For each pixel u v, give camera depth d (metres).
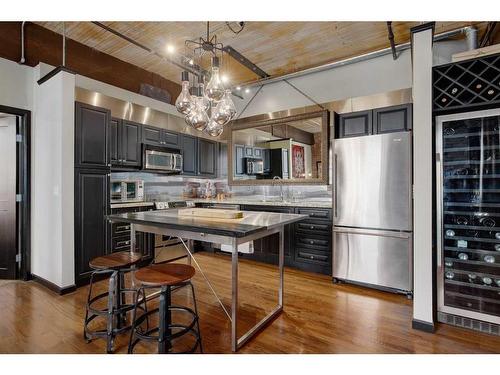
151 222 1.97
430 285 2.09
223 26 3.05
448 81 2.20
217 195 5.20
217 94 2.41
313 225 3.50
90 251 3.08
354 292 2.90
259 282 3.20
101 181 3.22
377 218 2.94
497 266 2.15
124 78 4.04
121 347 1.90
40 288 2.96
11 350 1.84
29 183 3.21
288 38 3.30
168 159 4.29
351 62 3.74
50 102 2.97
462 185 2.35
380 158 2.93
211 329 2.15
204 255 4.45
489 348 1.88
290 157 4.27
